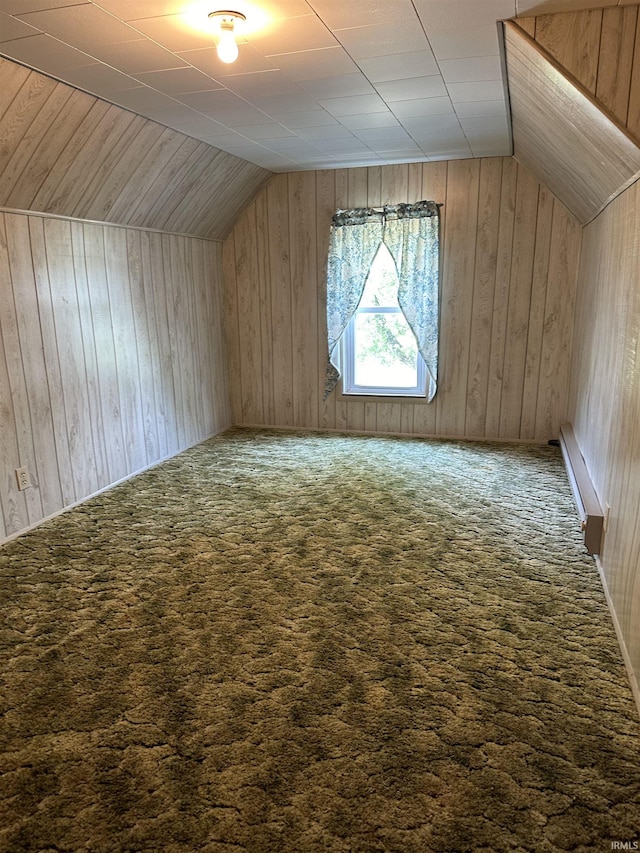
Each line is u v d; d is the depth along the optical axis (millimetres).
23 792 1474
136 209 3691
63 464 3303
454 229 4395
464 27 2027
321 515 3207
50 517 3209
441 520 3121
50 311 3141
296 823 1381
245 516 3209
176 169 3664
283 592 2418
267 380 5176
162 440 4285
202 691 1831
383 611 2271
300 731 1663
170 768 1541
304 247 4781
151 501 3451
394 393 4859
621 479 2268
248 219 4867
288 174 4672
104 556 2746
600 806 1414
